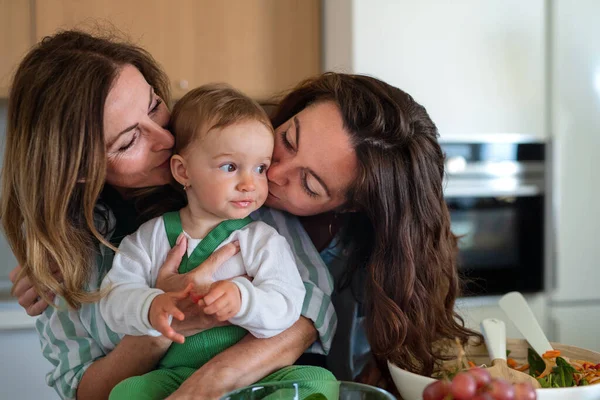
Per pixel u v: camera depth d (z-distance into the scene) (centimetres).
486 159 247
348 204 104
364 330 109
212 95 98
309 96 108
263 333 92
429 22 241
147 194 109
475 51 246
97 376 95
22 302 109
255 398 69
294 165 99
